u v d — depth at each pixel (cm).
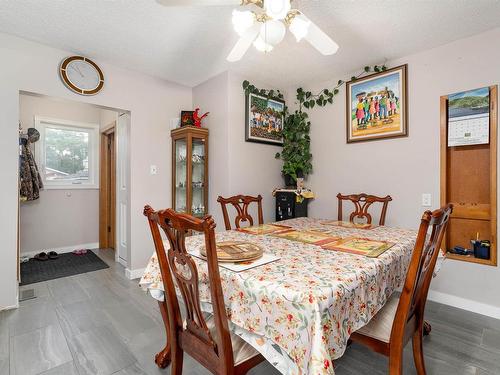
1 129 223
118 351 172
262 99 334
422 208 255
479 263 225
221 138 311
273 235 178
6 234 225
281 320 91
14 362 160
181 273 114
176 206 331
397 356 113
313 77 320
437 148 246
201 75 316
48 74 246
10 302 227
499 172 216
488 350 175
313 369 79
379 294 119
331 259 124
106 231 441
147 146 314
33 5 190
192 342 116
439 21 208
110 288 275
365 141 294
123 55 265
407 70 263
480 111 224
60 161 412
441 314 224
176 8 194
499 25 213
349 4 188
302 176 347
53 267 341
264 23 148
